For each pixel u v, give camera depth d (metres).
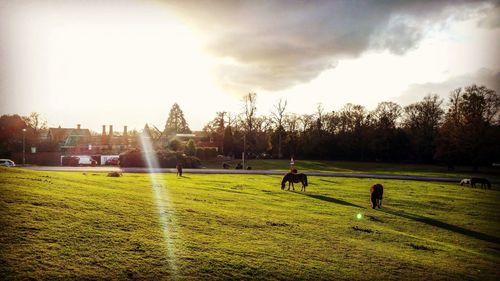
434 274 15.45
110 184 32.75
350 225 23.47
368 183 52.16
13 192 20.77
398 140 113.06
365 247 18.36
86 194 23.59
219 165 91.50
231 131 118.81
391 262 16.33
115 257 13.56
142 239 15.72
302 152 122.38
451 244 21.83
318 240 18.75
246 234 18.30
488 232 25.69
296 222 22.47
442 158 94.25
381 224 25.36
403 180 58.41
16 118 103.00
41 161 89.88
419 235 23.48
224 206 25.53
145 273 12.64
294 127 132.88
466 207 35.12
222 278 12.89
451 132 90.81
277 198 33.16
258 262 14.51
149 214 20.05
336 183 51.28
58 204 19.41
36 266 12.22
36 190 22.28
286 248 16.72
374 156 118.81
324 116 131.12
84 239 14.88
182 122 159.25
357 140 119.44
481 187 51.84
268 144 120.19
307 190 41.88
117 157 94.44
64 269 12.26
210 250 15.26
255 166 90.62
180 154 80.69
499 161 87.44
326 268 14.72
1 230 14.64
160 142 112.50
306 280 13.46
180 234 17.02
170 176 52.53
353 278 14.09
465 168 96.25
